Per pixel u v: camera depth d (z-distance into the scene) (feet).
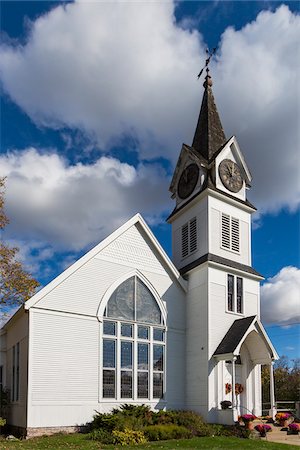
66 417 69.62
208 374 81.61
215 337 84.89
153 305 86.22
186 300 91.91
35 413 66.90
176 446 57.36
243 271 93.09
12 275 77.82
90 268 78.64
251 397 87.45
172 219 106.11
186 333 89.66
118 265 82.64
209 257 88.89
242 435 68.95
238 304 91.91
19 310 74.33
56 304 73.05
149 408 75.20
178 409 83.56
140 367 80.89
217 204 96.12
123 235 84.94
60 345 71.82
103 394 74.59
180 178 106.52
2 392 80.38
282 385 171.94
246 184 104.37
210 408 79.77
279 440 66.44
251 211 101.65
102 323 77.46
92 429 68.28
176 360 86.58
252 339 87.81
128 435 60.44
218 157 99.09
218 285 88.89
